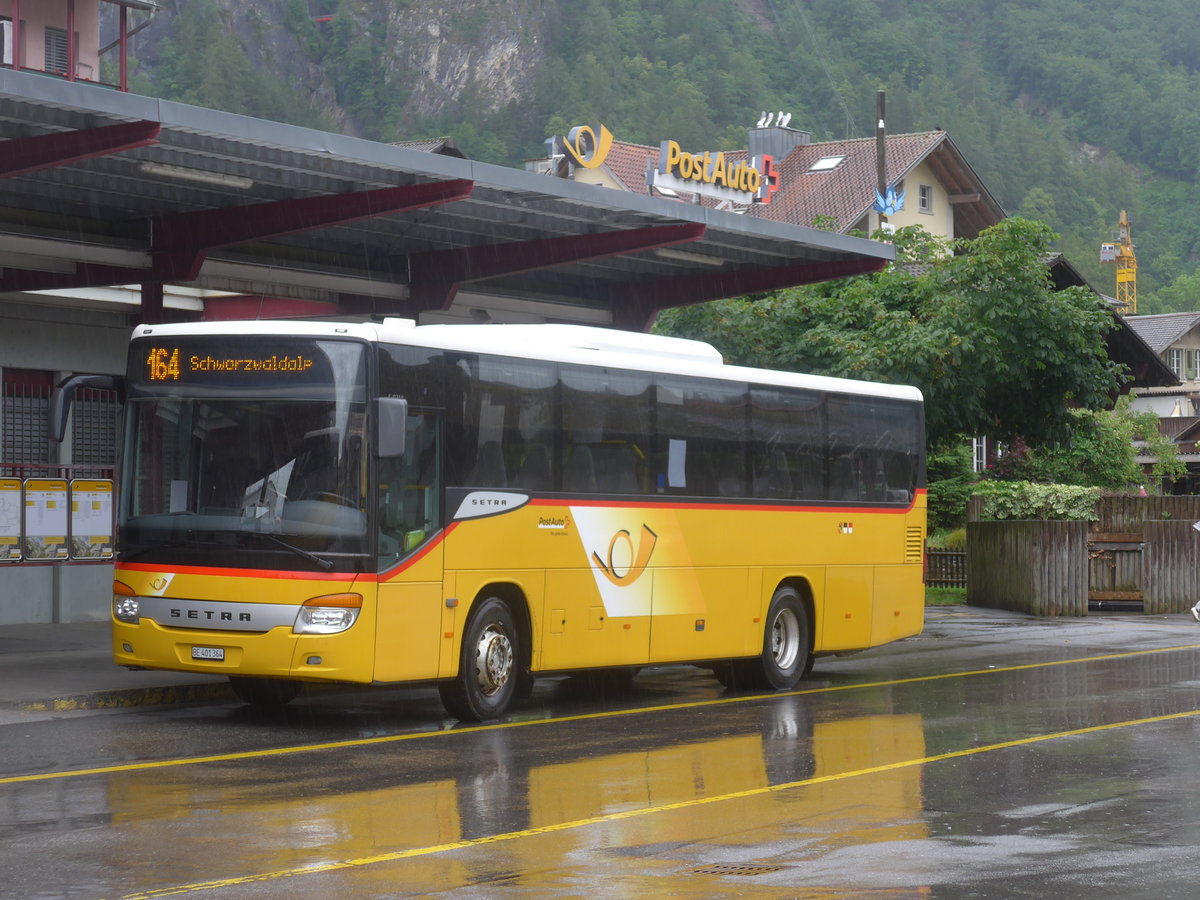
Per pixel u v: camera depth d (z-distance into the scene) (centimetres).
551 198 1855
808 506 1758
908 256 2834
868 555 1844
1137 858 851
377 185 1750
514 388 1427
